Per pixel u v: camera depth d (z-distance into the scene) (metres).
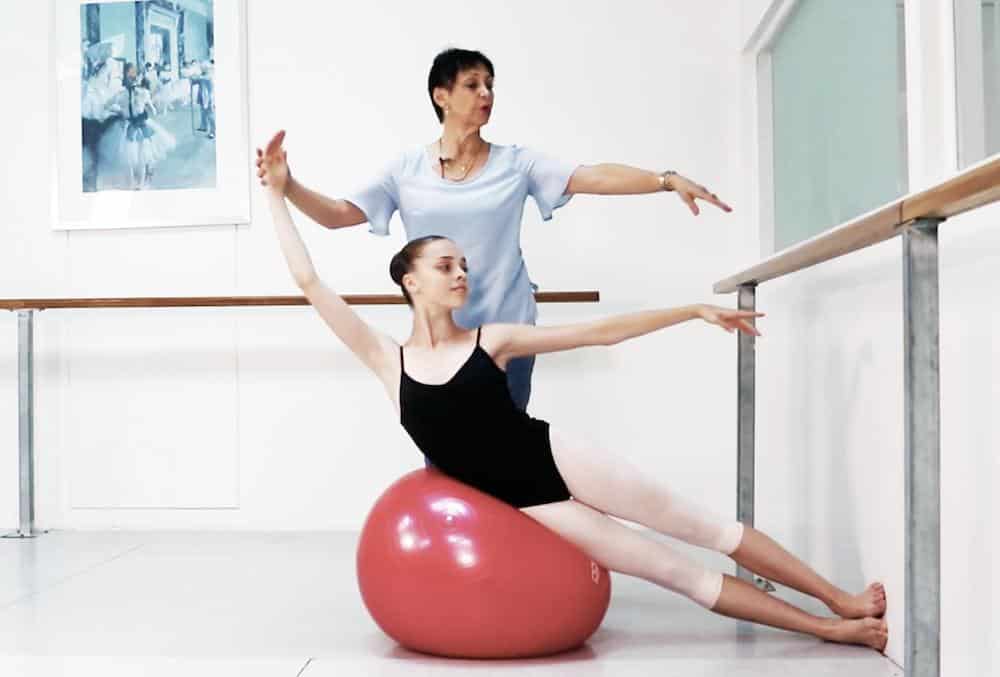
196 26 3.42
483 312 2.10
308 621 2.04
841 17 2.20
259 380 3.39
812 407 2.33
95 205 3.44
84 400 3.44
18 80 3.49
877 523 1.83
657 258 3.29
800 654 1.75
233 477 3.39
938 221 1.17
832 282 2.16
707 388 3.27
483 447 1.75
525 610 1.68
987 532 1.36
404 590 1.70
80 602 2.23
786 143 2.83
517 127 3.32
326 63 3.38
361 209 2.15
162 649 1.82
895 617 1.73
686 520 1.79
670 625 1.99
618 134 3.30
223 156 3.41
